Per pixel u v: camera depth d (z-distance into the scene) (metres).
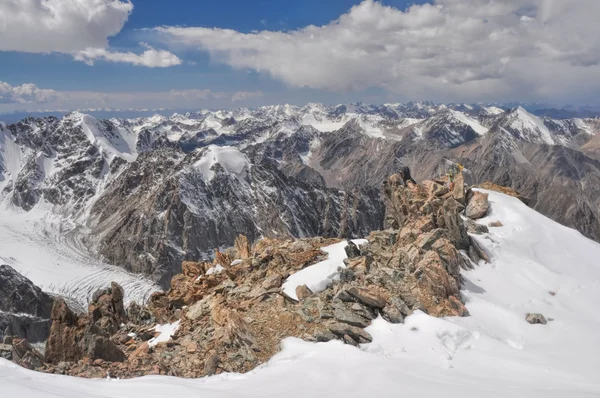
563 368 26.61
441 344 28.89
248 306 35.03
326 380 23.66
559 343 30.77
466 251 43.72
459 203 55.19
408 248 40.97
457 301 34.34
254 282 42.38
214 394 22.02
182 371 28.05
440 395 21.06
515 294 38.56
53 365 32.06
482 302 36.00
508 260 44.06
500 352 28.67
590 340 30.89
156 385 23.78
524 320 33.97
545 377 25.05
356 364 25.75
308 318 32.09
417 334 29.83
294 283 38.06
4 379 21.28
